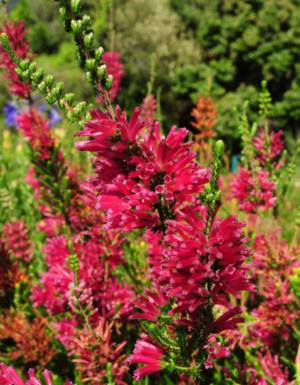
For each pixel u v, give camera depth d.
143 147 1.84
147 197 1.78
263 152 3.75
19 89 4.12
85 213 3.79
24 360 3.47
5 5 3.86
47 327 3.72
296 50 22.39
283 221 4.92
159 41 24.95
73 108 1.82
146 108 5.39
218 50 23.53
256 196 3.49
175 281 1.77
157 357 2.04
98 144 1.82
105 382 2.76
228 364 2.88
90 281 3.05
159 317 2.05
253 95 22.14
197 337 1.97
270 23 22.41
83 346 2.75
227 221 1.76
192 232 1.77
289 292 3.20
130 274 3.71
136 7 26.14
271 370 2.90
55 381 3.15
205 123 5.49
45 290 3.29
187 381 2.82
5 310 3.73
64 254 3.18
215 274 1.78
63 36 31.30
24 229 4.68
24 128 4.08
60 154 4.02
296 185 6.17
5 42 1.78
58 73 23.12
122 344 2.79
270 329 3.20
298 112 21.52
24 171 6.27
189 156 1.82
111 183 1.89
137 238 4.33
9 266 3.94
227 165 5.62
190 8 25.39
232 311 1.98
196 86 23.22
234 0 22.97
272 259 3.20
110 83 1.81
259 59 22.95
